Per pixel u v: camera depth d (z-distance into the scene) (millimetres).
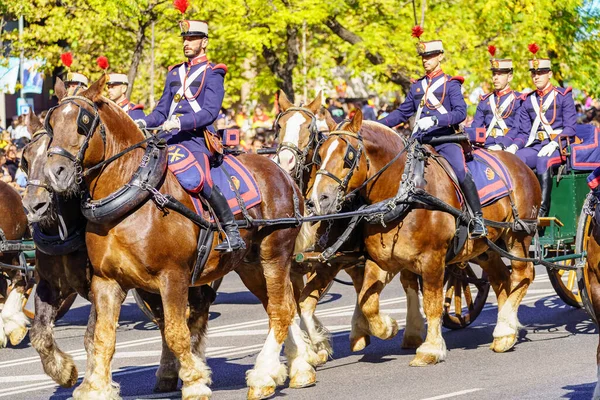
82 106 8039
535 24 24016
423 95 10969
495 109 13828
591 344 11344
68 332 13500
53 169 7836
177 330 8406
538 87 13555
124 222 8234
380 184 10109
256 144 20406
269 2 21609
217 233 8859
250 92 24562
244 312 14875
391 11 23078
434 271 10367
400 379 9766
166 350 9516
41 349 8945
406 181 10125
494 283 11766
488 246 11312
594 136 13188
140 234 8234
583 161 12945
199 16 22062
